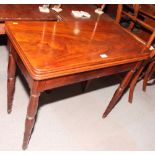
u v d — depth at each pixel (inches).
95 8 83.0
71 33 58.2
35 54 45.8
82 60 47.9
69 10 75.3
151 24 96.8
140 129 79.6
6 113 70.1
